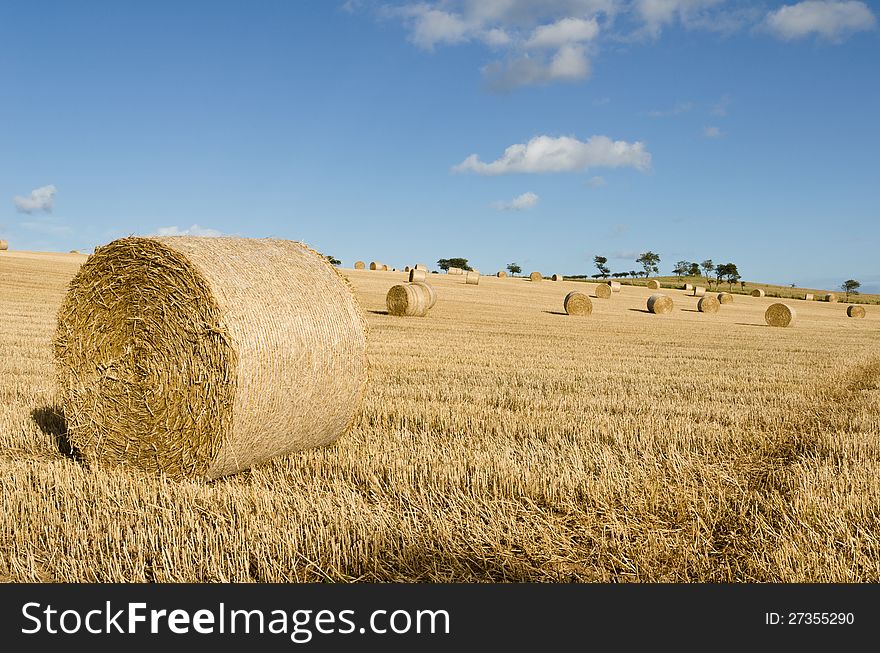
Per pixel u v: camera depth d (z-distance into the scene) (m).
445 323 29.34
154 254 7.42
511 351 19.20
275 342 7.33
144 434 7.55
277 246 8.31
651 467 7.37
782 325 38.62
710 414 10.42
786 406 11.17
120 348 7.71
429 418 9.68
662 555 5.36
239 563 5.04
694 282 137.12
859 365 17.80
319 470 7.36
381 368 14.78
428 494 6.54
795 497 6.34
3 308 26.47
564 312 41.47
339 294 8.27
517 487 6.75
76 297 8.09
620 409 10.76
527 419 9.72
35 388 11.18
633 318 39.59
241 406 7.06
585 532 5.69
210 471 7.16
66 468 7.38
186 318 7.24
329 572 5.12
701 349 21.84
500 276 84.31
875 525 5.89
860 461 7.69
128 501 6.30
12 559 5.08
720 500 6.36
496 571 5.18
